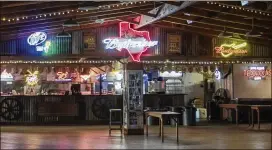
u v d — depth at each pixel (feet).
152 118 48.06
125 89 37.17
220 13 38.81
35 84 54.44
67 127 44.83
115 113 50.11
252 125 43.52
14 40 46.57
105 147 27.94
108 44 47.70
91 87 55.16
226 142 30.71
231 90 53.67
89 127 44.70
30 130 41.24
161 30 49.06
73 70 52.06
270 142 30.68
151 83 55.01
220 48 49.88
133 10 40.70
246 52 50.06
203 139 32.73
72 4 32.22
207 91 60.39
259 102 50.14
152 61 49.21
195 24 46.55
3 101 49.47
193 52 49.55
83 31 47.88
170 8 35.45
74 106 49.83
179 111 47.16
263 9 33.37
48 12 34.17
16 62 48.19
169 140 32.07
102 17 42.98
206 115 57.21
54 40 47.39
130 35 47.91
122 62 38.58
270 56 50.03
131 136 35.22
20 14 33.86
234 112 50.72
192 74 60.75
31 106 49.62
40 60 47.11
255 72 53.42
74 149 27.02
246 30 44.70
